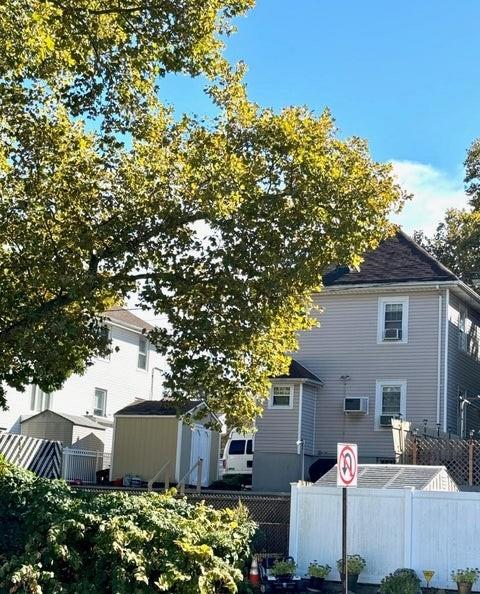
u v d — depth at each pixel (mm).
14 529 13867
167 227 17234
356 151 16734
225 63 16391
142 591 12875
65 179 17406
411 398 32562
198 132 17000
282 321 18172
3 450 26625
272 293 16734
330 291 34125
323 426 33688
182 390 18438
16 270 17422
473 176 45438
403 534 17391
